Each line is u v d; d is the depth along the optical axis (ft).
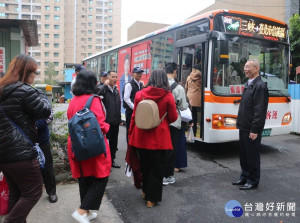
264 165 18.62
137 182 13.01
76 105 9.97
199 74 20.57
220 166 18.47
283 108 21.56
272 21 21.39
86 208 9.57
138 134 12.06
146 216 11.45
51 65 202.69
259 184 14.99
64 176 15.11
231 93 19.63
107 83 16.76
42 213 11.44
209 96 19.24
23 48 29.25
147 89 11.98
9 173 8.25
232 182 15.37
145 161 12.38
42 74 282.15
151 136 11.82
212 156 21.09
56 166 15.49
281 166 18.39
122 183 15.24
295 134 29.96
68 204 12.30
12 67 8.54
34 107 8.35
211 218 11.32
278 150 22.82
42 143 11.94
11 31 26.78
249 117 13.71
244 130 13.96
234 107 19.58
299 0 54.54
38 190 8.70
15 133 8.10
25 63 8.58
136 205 12.48
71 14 311.27
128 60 31.76
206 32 19.10
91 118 9.25
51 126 15.74
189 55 22.08
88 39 328.49
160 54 25.36
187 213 11.73
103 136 10.00
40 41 281.74
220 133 19.13
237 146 24.36
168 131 12.16
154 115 11.34
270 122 20.86
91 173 9.91
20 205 8.33
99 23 330.34
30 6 279.08
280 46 21.85
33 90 8.45
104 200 12.98
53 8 282.36
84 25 327.06
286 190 14.17
